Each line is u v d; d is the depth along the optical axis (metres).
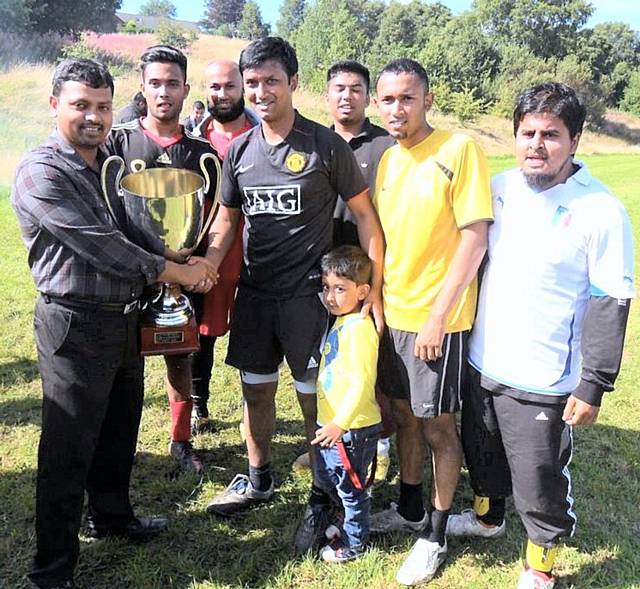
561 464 2.38
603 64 59.81
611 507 3.11
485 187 2.33
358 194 2.62
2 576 2.60
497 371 2.37
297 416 4.04
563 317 2.26
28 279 6.46
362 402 2.54
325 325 2.75
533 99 2.14
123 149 2.93
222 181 2.80
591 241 2.15
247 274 2.78
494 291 2.36
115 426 2.65
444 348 2.44
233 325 2.87
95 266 2.20
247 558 2.74
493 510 2.83
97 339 2.31
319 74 28.78
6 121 16.08
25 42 27.97
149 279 2.33
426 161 2.40
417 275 2.48
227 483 3.29
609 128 44.78
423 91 2.38
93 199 2.23
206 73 3.43
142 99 3.78
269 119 2.49
